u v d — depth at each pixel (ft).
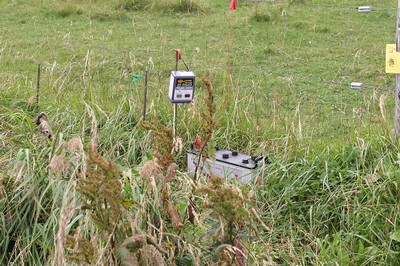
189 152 16.93
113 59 29.71
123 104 19.39
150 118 19.20
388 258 13.84
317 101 25.63
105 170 10.74
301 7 42.09
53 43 34.58
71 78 23.38
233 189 12.28
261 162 16.30
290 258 14.03
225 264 11.57
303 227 15.24
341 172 15.94
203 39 35.76
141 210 12.48
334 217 15.11
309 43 34.94
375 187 15.05
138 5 42.16
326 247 14.66
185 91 15.94
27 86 22.08
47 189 13.75
